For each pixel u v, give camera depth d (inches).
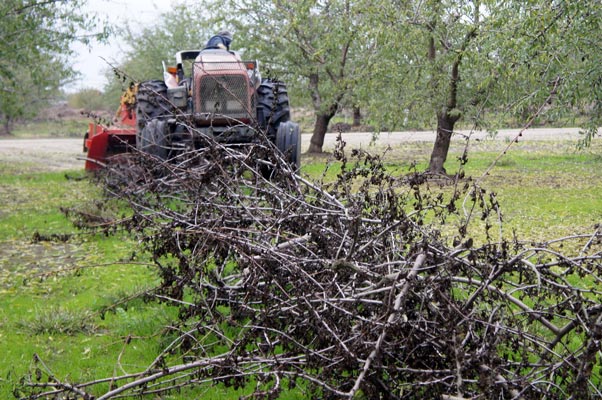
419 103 571.2
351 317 157.1
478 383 136.1
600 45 356.5
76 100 1798.7
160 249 196.1
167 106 465.7
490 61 437.7
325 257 183.2
